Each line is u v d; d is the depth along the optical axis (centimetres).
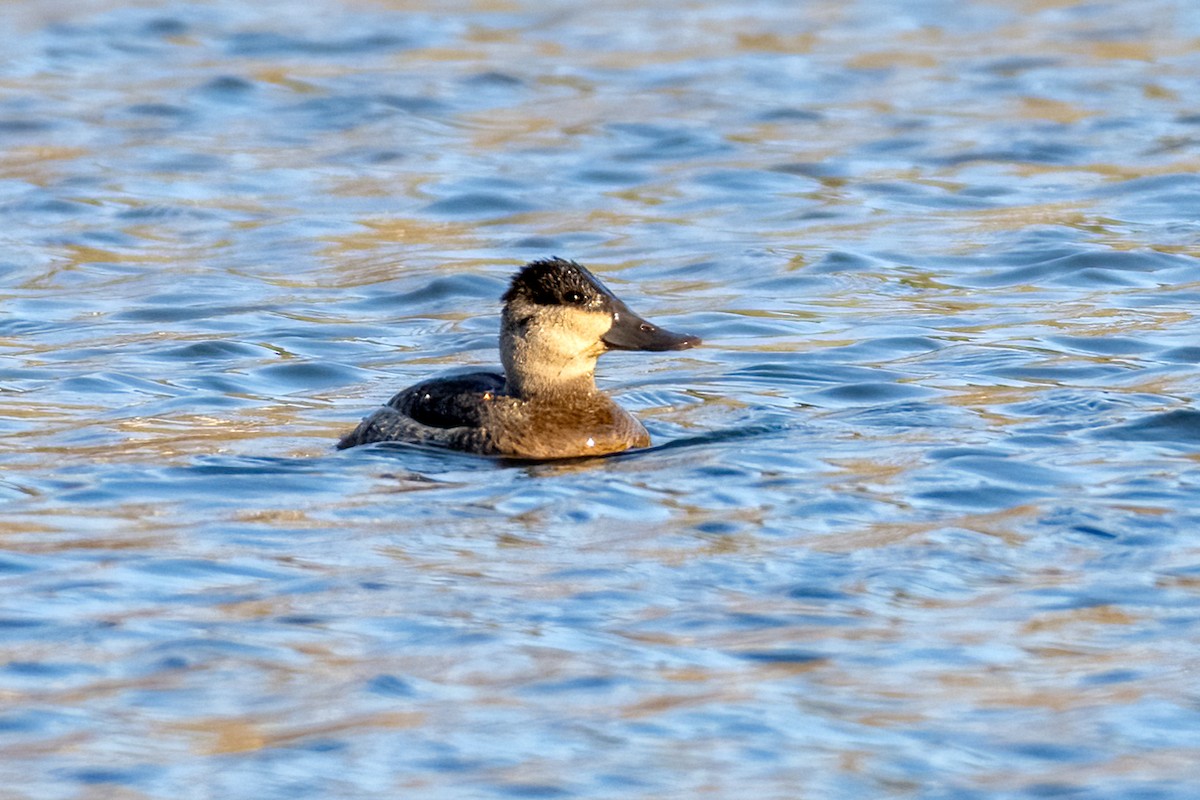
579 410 1269
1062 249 1977
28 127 2670
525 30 3419
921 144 2548
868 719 815
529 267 1286
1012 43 3234
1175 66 2992
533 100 2856
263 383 1527
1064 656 881
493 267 1984
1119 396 1377
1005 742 791
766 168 2430
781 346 1627
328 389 1512
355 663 875
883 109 2766
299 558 1026
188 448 1280
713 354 1606
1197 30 3288
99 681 856
